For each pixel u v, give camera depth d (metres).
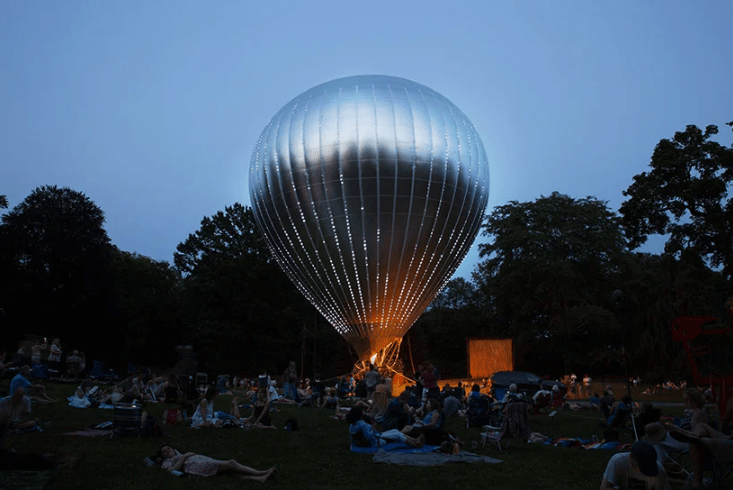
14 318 51.09
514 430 13.84
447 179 28.61
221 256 64.06
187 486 8.49
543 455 12.35
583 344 56.97
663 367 52.34
